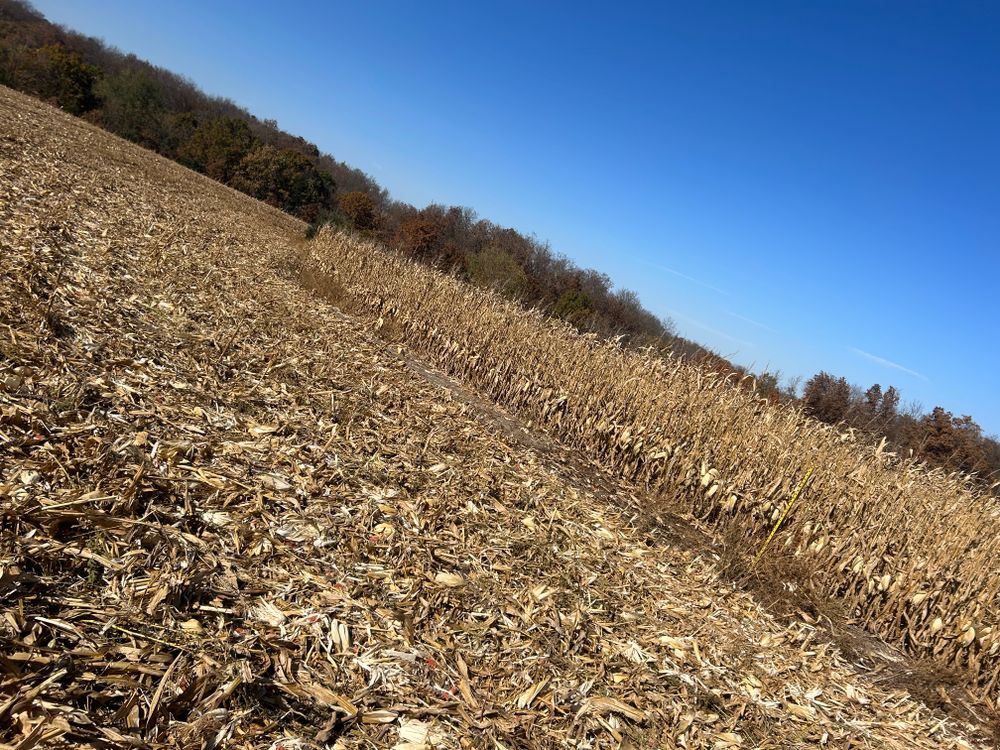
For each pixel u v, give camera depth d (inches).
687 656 155.5
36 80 2022.6
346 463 177.5
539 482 250.2
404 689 102.8
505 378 425.7
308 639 104.0
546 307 522.9
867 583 252.2
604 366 378.6
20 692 71.5
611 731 114.1
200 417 164.4
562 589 161.6
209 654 90.3
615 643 146.9
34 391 135.2
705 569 234.8
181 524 115.6
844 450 302.2
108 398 149.1
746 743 128.6
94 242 304.2
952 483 297.0
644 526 257.3
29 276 200.4
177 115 2185.0
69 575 92.4
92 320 195.6
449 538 162.2
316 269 632.4
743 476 301.4
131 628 88.6
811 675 179.6
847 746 144.8
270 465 156.0
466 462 230.2
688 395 337.7
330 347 327.0
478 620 132.3
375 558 137.3
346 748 86.8
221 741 78.7
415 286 523.2
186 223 565.0
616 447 353.4
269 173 2049.7
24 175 414.3
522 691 115.3
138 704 78.0
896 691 194.4
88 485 112.0
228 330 261.9
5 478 104.0
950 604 232.5
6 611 80.5
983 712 204.5
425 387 348.2
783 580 248.4
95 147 979.3
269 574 115.6
